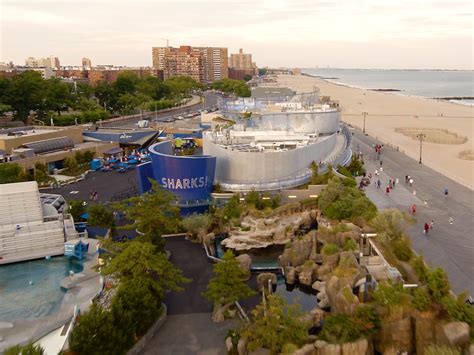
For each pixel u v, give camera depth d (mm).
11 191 73062
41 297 55188
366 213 68312
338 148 110375
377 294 46594
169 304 53562
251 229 71500
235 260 51062
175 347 45469
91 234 73250
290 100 155625
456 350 38938
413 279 52844
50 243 68250
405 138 173875
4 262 64062
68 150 128375
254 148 89188
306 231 74312
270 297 45938
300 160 88188
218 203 79250
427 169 117438
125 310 44594
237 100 157375
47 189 103250
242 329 44438
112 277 57125
